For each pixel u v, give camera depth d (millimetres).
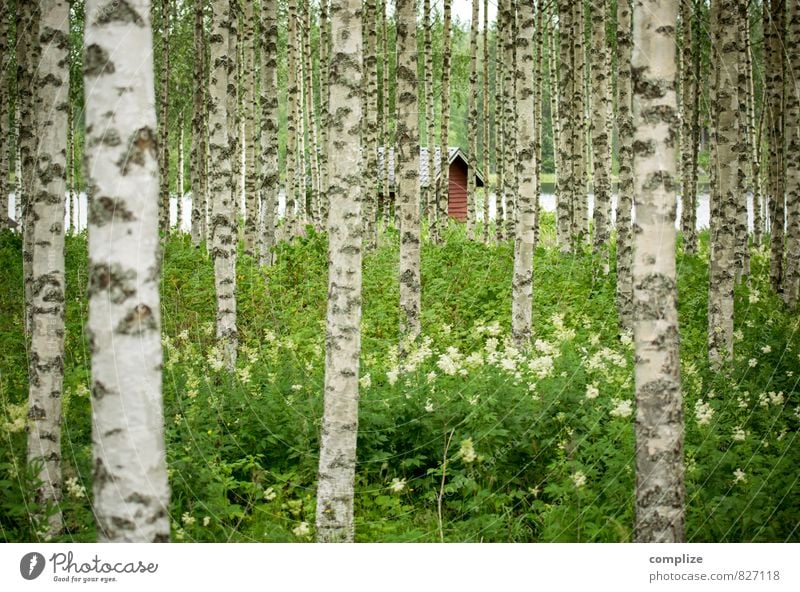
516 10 15750
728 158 9125
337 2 5695
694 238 16312
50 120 5773
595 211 13773
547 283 12633
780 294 12477
